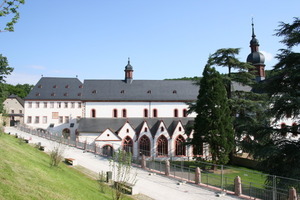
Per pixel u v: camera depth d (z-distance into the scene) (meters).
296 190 18.36
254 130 23.69
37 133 52.91
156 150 49.25
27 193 11.88
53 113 70.50
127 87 57.28
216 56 36.84
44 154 29.42
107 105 54.06
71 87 73.69
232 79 36.12
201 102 34.72
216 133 32.69
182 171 25.44
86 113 53.44
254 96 35.16
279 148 21.47
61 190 14.34
